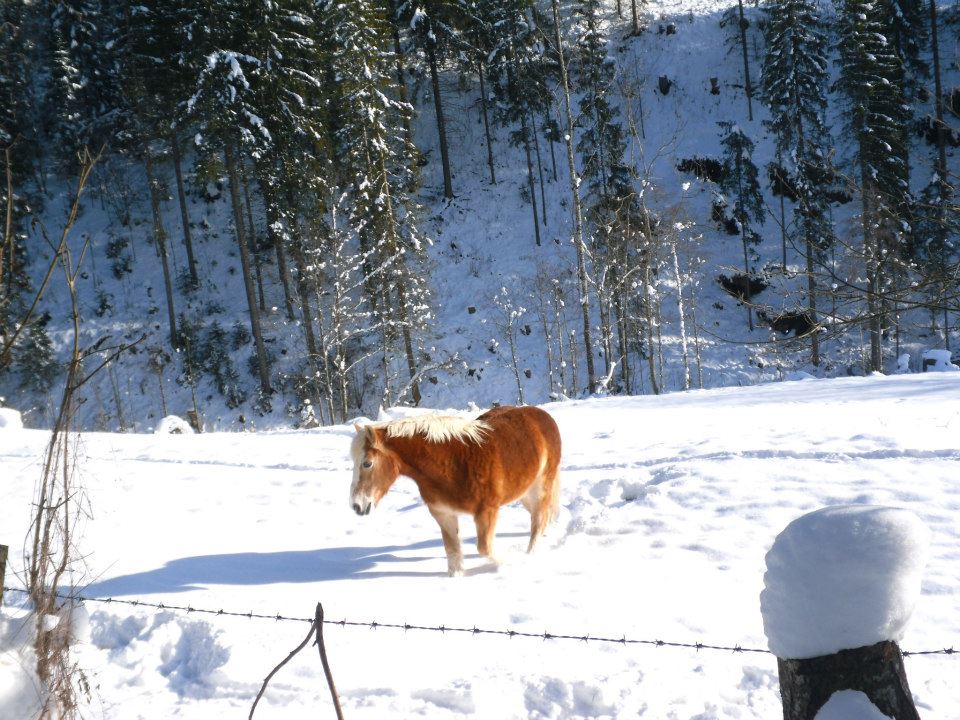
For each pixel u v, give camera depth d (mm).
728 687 4336
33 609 3400
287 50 30188
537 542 7191
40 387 34312
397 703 4426
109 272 42188
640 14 52594
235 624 5555
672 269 32594
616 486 8664
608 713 4172
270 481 10844
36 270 41531
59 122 43438
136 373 37031
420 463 6277
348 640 5168
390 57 31578
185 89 29969
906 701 2221
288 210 30469
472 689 4371
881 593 2096
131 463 12398
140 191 45906
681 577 6035
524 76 39344
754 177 34500
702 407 14312
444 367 33875
